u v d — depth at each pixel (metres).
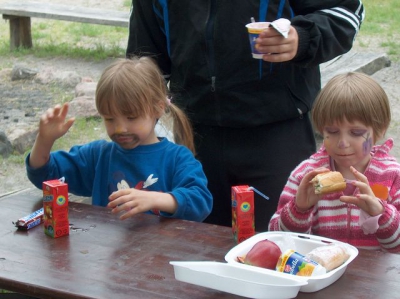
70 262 2.32
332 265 2.16
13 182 6.22
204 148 3.33
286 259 2.15
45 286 2.12
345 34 3.12
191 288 2.10
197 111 3.27
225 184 3.33
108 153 3.10
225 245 2.45
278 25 2.83
